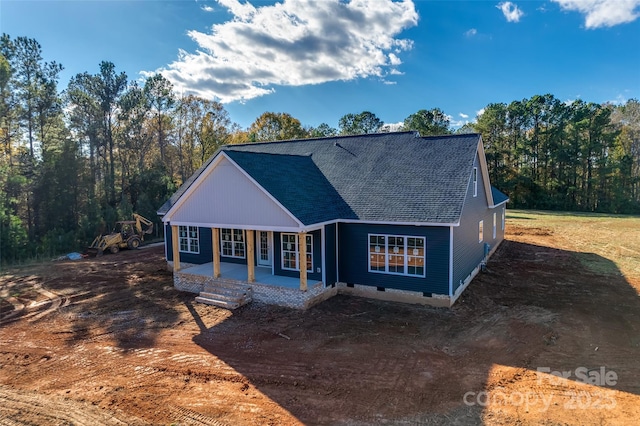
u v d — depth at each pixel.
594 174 59.03
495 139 67.31
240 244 20.02
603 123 58.47
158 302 16.75
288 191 16.19
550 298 15.91
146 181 39.66
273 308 15.45
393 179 17.95
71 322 14.60
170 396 9.27
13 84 32.88
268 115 70.25
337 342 12.10
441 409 8.40
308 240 16.73
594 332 12.43
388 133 21.91
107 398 9.27
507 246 27.67
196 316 14.85
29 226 31.95
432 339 12.12
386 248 16.11
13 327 14.24
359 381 9.69
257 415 8.38
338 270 17.27
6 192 29.84
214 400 9.03
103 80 39.22
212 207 17.06
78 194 34.31
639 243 28.64
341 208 17.23
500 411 8.27
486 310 14.65
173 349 11.95
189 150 58.28
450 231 14.77
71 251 30.06
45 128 36.53
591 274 19.61
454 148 18.48
